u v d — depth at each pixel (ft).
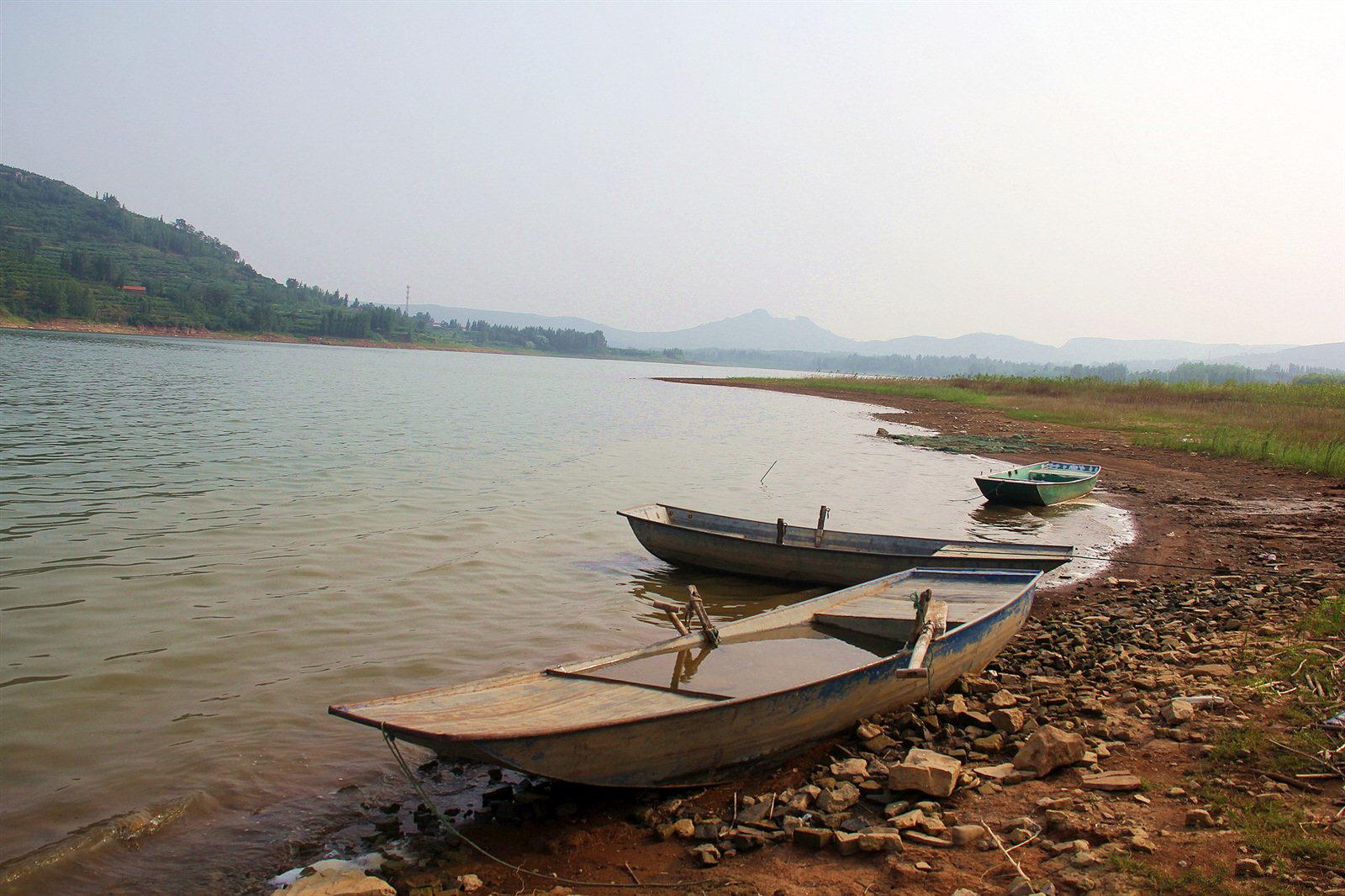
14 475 67.97
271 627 36.09
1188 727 23.53
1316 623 31.99
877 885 17.42
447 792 23.30
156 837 20.80
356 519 57.16
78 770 23.86
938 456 106.01
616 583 45.29
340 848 20.51
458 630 36.50
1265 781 19.84
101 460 76.74
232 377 209.26
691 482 80.18
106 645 33.53
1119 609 40.32
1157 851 17.33
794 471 90.07
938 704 27.61
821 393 258.78
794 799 21.62
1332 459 85.10
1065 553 42.98
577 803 22.43
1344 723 22.11
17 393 135.13
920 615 27.81
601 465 89.61
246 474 72.74
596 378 380.78
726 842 19.95
